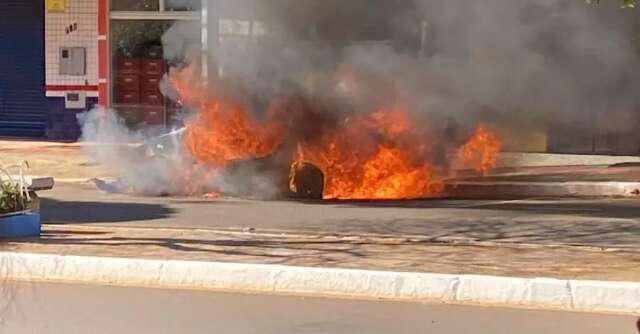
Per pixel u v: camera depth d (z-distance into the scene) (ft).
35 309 36.01
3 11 107.04
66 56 105.50
